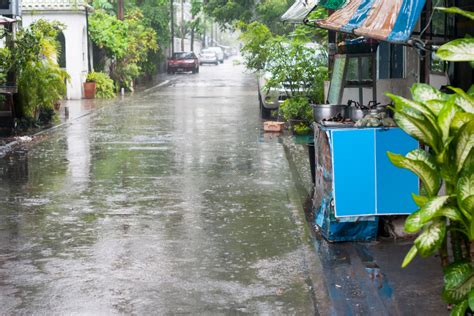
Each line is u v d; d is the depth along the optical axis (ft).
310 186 40.83
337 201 28.19
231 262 26.68
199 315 21.40
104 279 24.75
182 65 191.01
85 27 110.11
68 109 88.99
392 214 28.32
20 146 57.67
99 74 110.42
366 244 28.45
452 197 14.85
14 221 33.06
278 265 26.27
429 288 22.88
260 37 73.46
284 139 60.95
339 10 34.91
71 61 107.04
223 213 34.55
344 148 28.04
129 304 22.34
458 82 30.50
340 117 30.86
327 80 57.16
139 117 80.23
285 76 63.77
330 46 56.03
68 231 31.22
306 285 24.04
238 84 144.46
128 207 35.86
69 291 23.53
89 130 68.18
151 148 56.13
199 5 179.32
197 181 42.65
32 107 69.56
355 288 23.32
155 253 27.84
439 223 14.98
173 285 24.11
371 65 39.47
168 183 42.06
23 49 69.15
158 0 169.27
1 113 63.82
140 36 130.62
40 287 23.93
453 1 29.01
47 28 81.66
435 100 15.64
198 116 80.74
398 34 23.97
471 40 15.71
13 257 27.40
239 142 59.31
